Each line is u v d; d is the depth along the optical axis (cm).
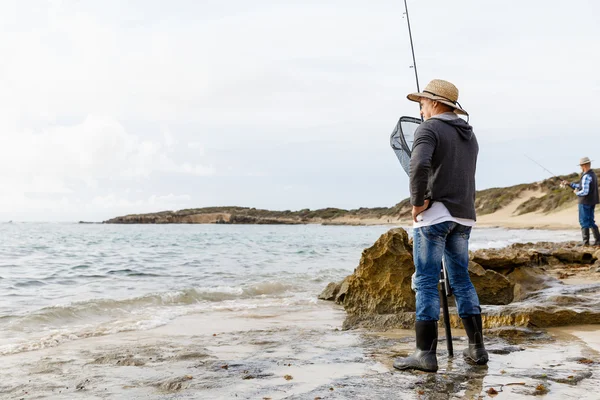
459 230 357
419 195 337
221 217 15975
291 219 15538
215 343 491
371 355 410
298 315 680
